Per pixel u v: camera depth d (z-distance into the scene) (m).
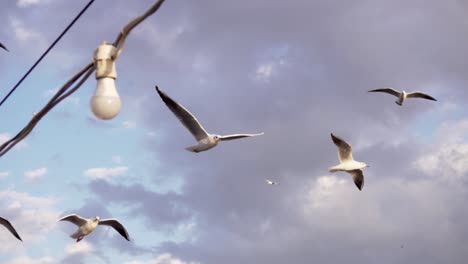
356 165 22.67
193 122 16.78
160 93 16.78
